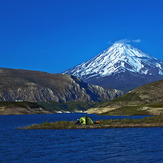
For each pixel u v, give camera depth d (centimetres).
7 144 3584
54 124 6231
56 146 3391
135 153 2866
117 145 3406
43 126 6016
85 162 2503
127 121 6281
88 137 4225
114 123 6091
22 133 4981
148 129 5225
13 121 10338
